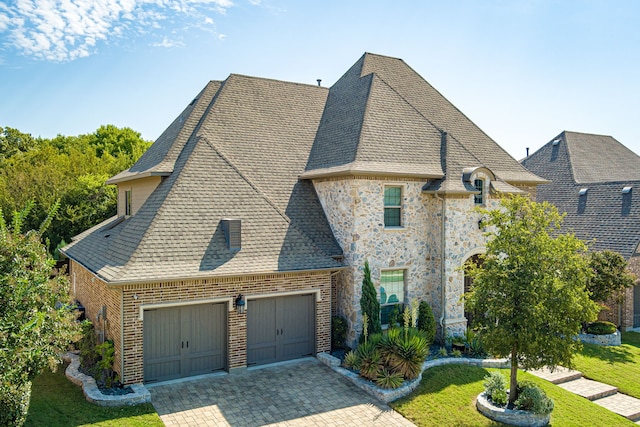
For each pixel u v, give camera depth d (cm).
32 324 1049
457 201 2025
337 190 1984
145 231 1599
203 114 2319
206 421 1292
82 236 2623
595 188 3281
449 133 2302
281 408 1390
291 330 1777
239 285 1628
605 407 1631
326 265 1784
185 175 1809
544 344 1356
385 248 1959
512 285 1374
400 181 1986
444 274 2000
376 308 1830
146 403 1367
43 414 1265
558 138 3934
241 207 1808
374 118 2145
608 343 2311
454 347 1911
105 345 1470
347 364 1692
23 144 7056
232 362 1630
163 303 1501
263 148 2200
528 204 1485
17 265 1163
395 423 1338
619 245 2755
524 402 1427
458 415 1405
